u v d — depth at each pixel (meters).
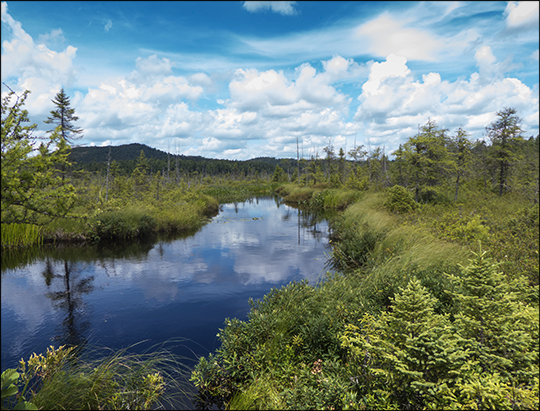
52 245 11.72
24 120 2.54
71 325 5.33
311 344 3.85
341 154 51.53
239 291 6.94
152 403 3.24
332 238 12.71
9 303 6.35
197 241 12.78
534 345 2.65
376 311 4.03
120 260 9.77
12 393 2.09
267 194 48.38
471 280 2.98
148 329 5.18
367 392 2.77
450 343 2.40
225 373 3.67
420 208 14.56
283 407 2.91
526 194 15.38
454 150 18.56
